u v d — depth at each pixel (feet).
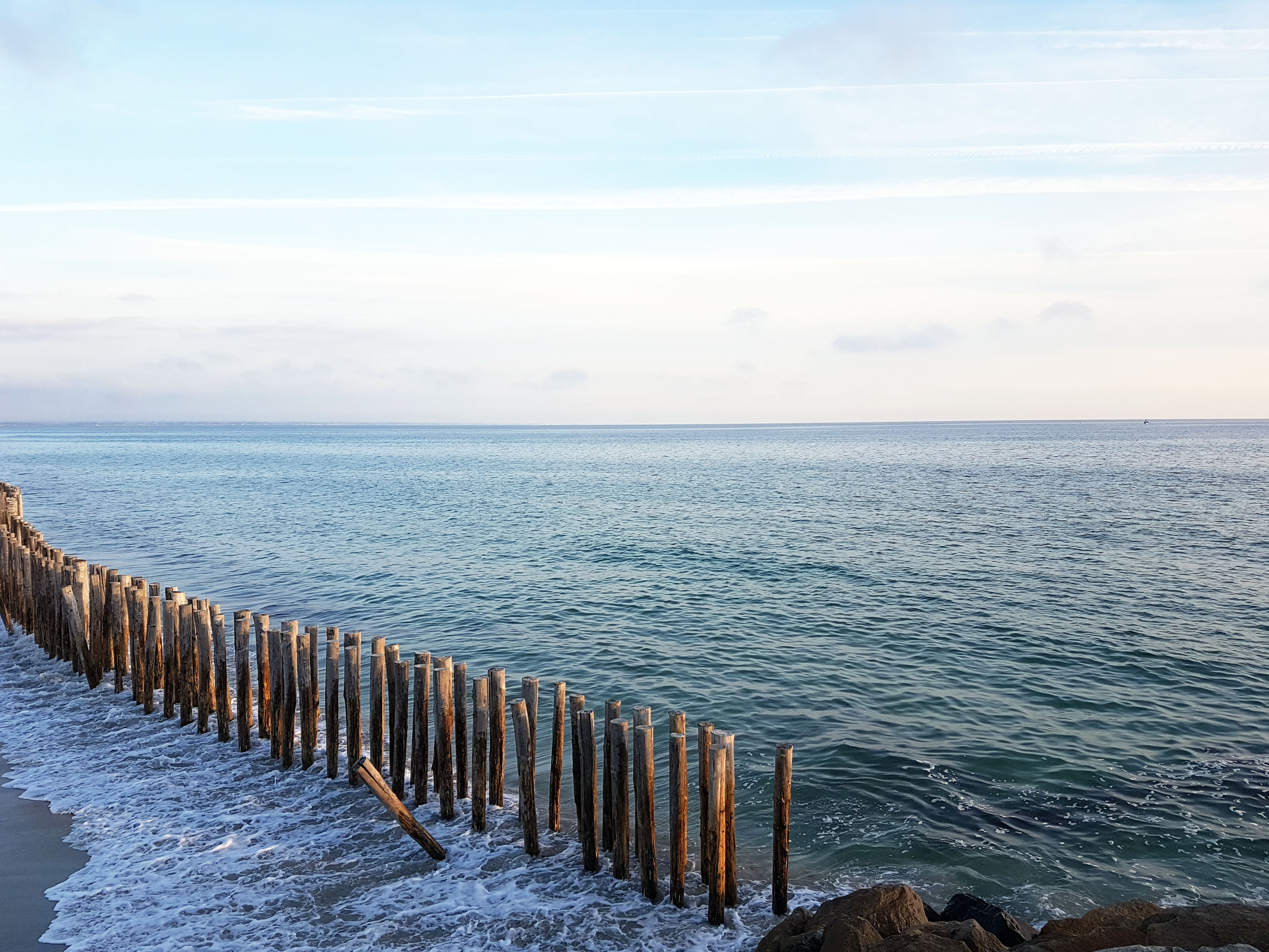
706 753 30.12
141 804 39.45
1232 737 50.75
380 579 103.81
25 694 55.72
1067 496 207.82
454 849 35.14
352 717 41.63
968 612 85.05
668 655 69.82
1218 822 39.47
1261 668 65.46
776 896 30.32
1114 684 61.57
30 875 33.30
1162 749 48.75
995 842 37.42
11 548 73.36
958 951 22.39
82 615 58.59
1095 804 41.45
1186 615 83.15
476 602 90.48
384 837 36.24
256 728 48.55
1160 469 311.47
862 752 48.19
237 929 29.68
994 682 62.18
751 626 79.71
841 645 72.84
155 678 52.08
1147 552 121.39
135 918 30.25
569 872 33.35
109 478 288.92
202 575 106.01
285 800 39.86
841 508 183.32
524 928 29.68
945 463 366.43
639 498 211.20
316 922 30.09
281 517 171.32
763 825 39.09
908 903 25.98
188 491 236.84
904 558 117.50
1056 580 101.35
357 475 311.88
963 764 46.52
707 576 105.50
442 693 37.06
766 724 53.36
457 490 241.35
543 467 373.81
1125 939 22.94
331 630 41.96
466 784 39.34
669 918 30.27
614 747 32.14
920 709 56.03
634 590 96.84
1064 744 49.57
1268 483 240.12
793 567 111.14
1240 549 123.03
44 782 41.98
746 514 173.99
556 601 90.84
